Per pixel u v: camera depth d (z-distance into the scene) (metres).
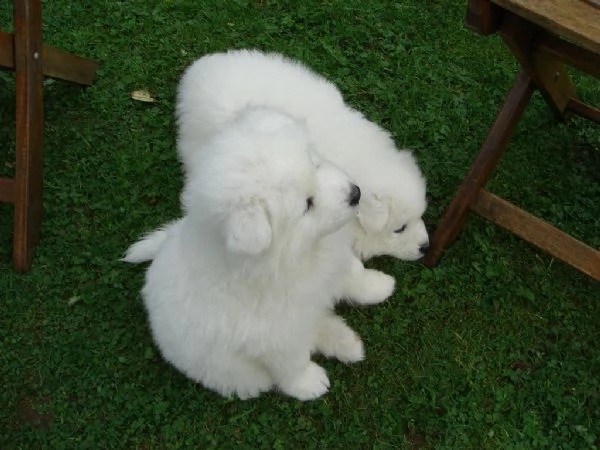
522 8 0.88
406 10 1.50
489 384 1.17
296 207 0.90
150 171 1.33
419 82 1.43
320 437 1.14
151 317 1.07
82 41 1.44
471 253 1.27
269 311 0.99
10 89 1.39
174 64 1.44
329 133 1.18
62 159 1.34
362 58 1.45
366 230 1.17
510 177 1.33
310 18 1.49
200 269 0.96
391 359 1.19
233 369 1.06
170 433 1.13
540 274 1.25
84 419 1.14
